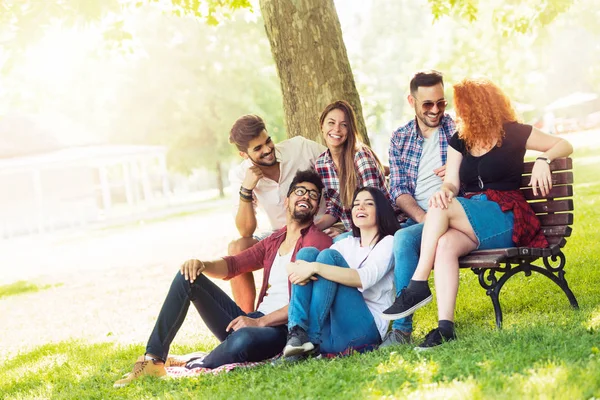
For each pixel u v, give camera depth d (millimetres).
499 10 15156
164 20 40906
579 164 27297
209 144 42125
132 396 5008
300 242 5863
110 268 17969
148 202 41531
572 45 40156
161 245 21781
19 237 36094
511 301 6859
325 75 8953
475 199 5449
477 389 3705
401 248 5348
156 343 5555
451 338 4984
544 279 7582
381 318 5461
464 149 5555
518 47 26250
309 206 5902
